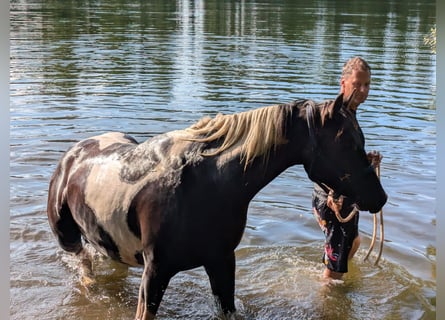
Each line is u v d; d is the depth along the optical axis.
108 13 25.36
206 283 4.44
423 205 5.82
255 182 3.23
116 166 3.55
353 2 35.12
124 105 9.11
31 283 4.38
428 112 9.11
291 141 3.19
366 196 3.26
